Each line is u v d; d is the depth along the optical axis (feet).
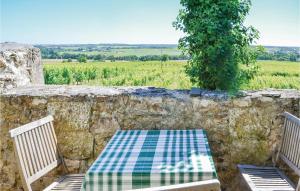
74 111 13.52
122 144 10.87
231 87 13.99
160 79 79.25
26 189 10.27
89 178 8.39
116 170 8.46
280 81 67.00
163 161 9.12
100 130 13.58
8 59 14.42
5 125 13.58
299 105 12.96
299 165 10.75
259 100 13.09
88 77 95.50
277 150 13.24
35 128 11.30
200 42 13.75
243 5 13.62
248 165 12.74
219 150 13.46
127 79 84.94
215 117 13.33
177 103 13.35
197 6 13.88
